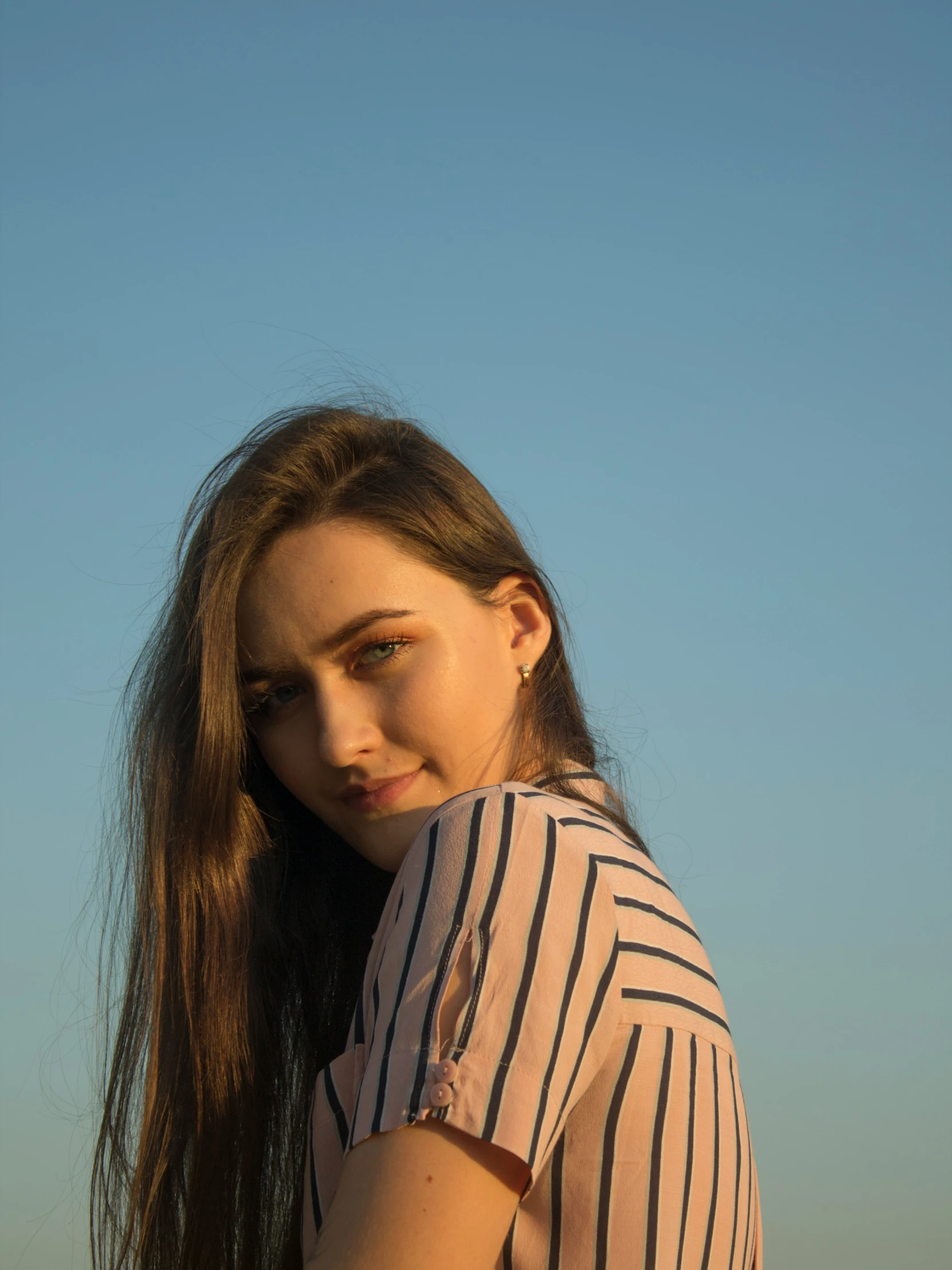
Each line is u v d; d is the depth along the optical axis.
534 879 1.28
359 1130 1.18
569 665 2.03
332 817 1.88
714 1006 1.44
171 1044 1.99
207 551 2.08
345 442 1.87
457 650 1.80
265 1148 2.01
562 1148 1.28
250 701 1.90
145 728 2.16
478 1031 1.19
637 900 1.40
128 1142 2.07
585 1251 1.26
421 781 1.80
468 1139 1.14
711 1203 1.34
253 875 2.06
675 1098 1.32
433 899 1.29
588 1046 1.26
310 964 2.18
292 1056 2.12
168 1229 1.93
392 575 1.79
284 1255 1.93
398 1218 1.11
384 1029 1.24
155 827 2.06
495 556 1.91
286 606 1.80
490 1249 1.14
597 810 1.66
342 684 1.80
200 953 2.01
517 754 1.87
